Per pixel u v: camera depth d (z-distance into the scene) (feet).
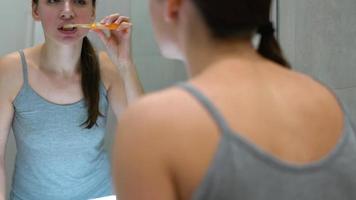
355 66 3.48
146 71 4.60
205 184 1.17
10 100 3.49
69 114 3.59
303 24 3.90
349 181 1.33
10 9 4.51
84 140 3.63
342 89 3.59
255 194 1.19
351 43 3.51
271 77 1.39
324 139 1.34
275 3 4.01
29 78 3.55
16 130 3.58
